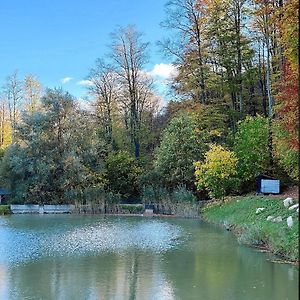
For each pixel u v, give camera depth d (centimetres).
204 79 2988
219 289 896
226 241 1511
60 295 870
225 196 2466
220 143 2830
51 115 3064
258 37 2916
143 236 1681
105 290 906
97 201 2809
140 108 3844
